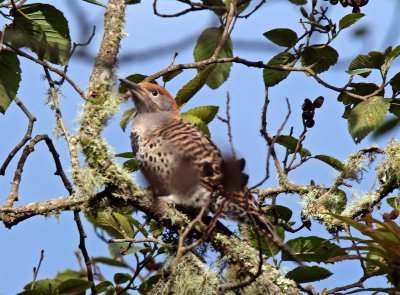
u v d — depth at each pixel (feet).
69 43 35.17
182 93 37.91
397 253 30.37
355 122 36.01
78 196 32.73
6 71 35.22
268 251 35.63
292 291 32.81
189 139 36.29
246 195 30.22
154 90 39.04
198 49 36.60
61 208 32.78
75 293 33.06
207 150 35.94
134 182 32.78
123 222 36.83
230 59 35.60
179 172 34.88
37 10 34.81
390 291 31.60
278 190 38.96
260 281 32.50
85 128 33.55
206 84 37.91
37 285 35.24
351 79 36.91
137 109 39.14
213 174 34.53
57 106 35.35
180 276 32.94
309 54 38.17
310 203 38.50
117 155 39.29
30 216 32.89
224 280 32.81
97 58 34.73
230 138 26.96
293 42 37.99
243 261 32.86
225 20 36.11
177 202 34.99
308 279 34.22
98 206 32.78
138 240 33.12
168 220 33.19
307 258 35.12
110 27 35.17
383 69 37.14
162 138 36.60
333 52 37.88
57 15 34.94
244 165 26.11
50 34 35.17
